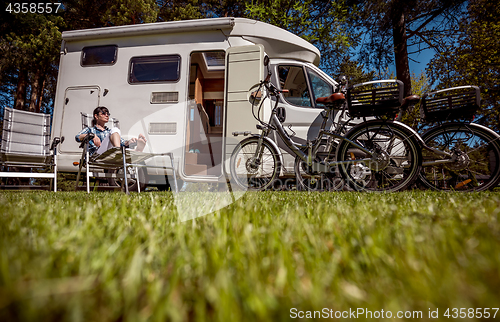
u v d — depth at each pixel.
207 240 0.77
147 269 0.55
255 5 9.94
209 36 4.84
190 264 0.61
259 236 0.86
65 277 0.51
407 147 3.12
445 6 9.17
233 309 0.40
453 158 3.05
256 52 4.52
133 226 1.02
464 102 3.10
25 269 0.51
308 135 4.52
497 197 1.89
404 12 9.14
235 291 0.47
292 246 0.78
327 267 0.57
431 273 0.52
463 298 0.42
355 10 9.89
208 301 0.45
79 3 11.79
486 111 8.46
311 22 10.24
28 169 8.00
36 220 1.08
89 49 5.18
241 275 0.54
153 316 0.39
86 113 4.99
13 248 0.64
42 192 3.51
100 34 5.10
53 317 0.37
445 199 1.97
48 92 14.43
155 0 12.41
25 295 0.38
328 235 0.86
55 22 11.68
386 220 1.08
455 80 9.09
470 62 8.77
